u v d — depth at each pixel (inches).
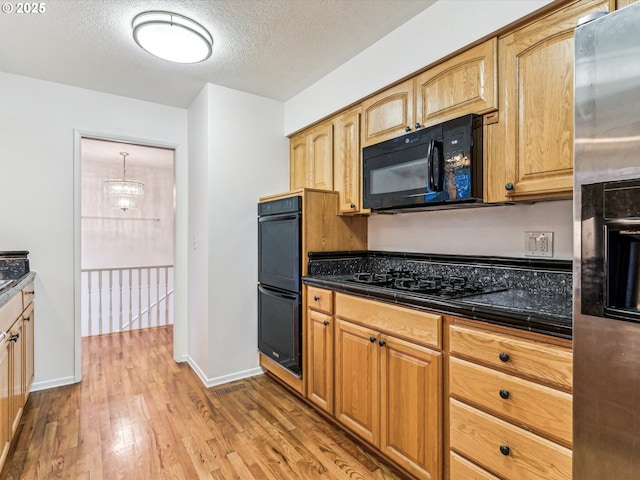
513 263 71.4
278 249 101.9
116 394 98.5
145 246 209.3
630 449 32.0
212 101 105.2
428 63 70.9
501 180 60.6
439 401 56.6
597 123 33.7
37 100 101.8
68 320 105.7
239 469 67.1
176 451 72.5
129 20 73.7
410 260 94.2
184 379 109.1
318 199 96.7
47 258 103.1
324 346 83.8
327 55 89.7
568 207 63.6
